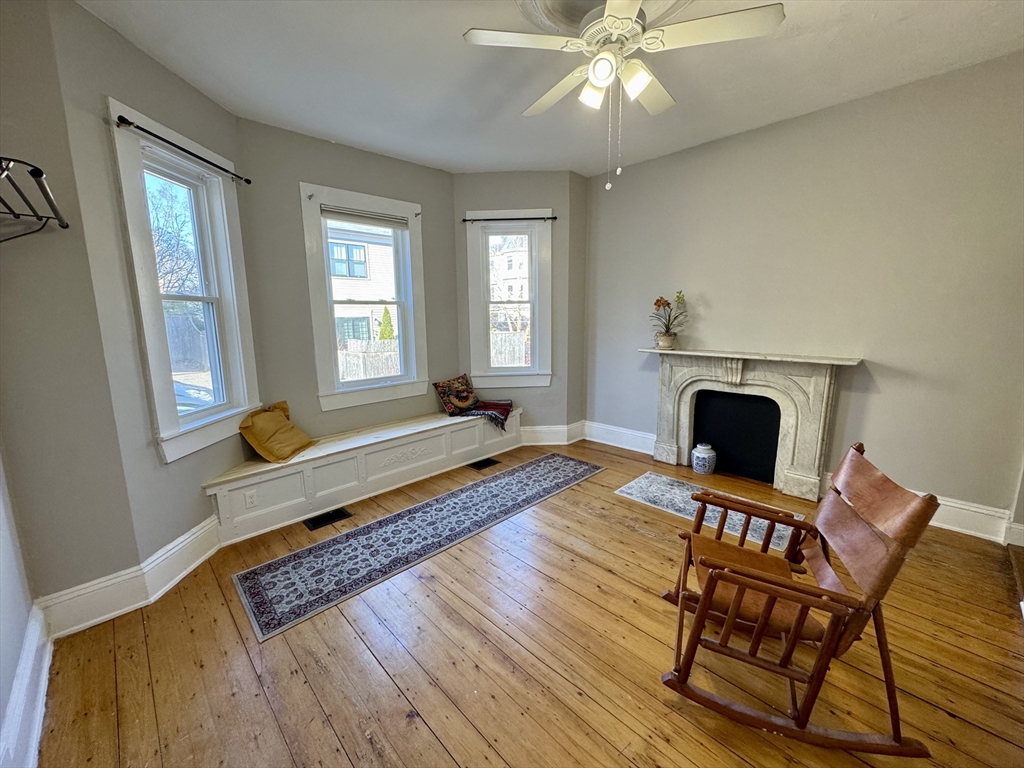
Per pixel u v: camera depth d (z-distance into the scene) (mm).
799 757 1289
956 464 2557
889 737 1306
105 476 1861
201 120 2400
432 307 3893
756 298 3213
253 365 2795
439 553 2402
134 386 1974
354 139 3113
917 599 1989
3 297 1616
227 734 1364
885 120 2566
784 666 1303
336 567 2275
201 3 1736
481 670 1605
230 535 2516
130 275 1960
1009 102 2215
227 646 1728
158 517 2086
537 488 3275
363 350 3541
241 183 2721
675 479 3434
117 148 1888
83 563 1833
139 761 1282
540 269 4047
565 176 3914
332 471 2947
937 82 2387
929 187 2475
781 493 3154
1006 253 2301
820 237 2883
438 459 3611
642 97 1944
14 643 1443
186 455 2262
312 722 1403
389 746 1324
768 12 1378
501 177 3916
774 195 3041
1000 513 2447
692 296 3555
